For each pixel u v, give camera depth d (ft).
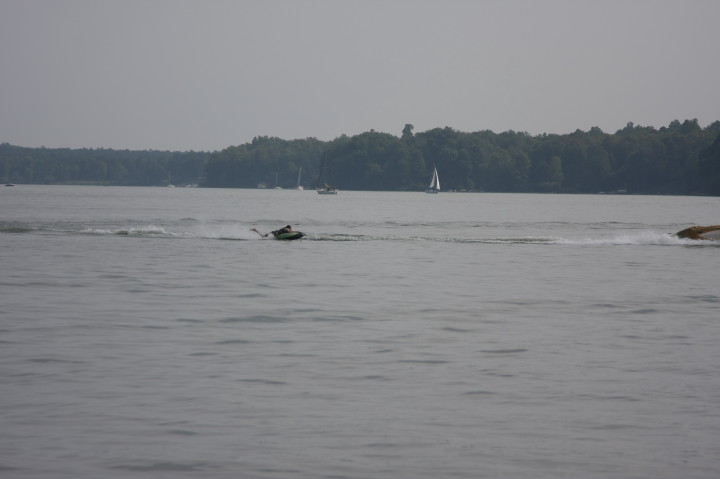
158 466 88.22
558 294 217.56
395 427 101.86
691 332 163.63
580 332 162.71
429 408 109.70
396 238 423.23
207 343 147.13
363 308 189.57
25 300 193.77
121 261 288.51
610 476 87.66
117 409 106.83
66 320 167.53
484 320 175.52
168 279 239.30
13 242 362.74
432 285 233.96
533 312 187.11
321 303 196.44
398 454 92.89
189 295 207.00
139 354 137.49
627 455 93.45
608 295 216.33
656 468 89.81
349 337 154.71
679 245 392.47
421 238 426.10
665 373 129.39
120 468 87.45
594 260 314.76
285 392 115.85
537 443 96.99
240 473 86.79
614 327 168.66
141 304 190.60
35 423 100.78
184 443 95.04
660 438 99.04
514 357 139.74
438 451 93.97
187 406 108.68
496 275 261.03
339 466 89.10
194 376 123.54
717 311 190.70
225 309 185.16
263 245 368.27
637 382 123.65
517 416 106.83
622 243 398.62
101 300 195.93
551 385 121.70
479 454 93.20
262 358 136.15
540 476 87.35
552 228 549.95
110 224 524.52
